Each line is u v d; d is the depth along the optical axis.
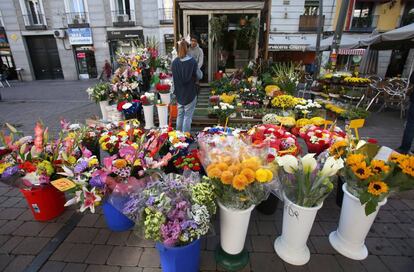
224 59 7.25
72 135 2.40
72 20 15.94
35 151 2.05
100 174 1.82
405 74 14.12
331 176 1.69
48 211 2.22
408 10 14.02
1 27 16.06
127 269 1.76
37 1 15.74
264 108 4.80
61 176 2.08
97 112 6.54
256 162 1.56
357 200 1.73
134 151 1.97
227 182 1.47
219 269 1.77
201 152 1.84
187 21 6.45
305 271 1.75
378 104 7.55
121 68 5.14
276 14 14.14
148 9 15.36
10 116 6.21
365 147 1.92
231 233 1.68
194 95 3.99
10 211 2.40
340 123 5.38
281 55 15.12
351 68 13.77
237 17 6.79
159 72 5.43
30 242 2.00
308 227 1.74
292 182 1.77
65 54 16.73
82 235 2.08
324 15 13.55
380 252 1.93
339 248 1.92
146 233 1.41
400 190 1.64
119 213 2.02
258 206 2.41
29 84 14.77
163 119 4.51
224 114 4.48
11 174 1.95
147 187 1.62
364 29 14.25
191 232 1.45
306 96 8.38
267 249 1.95
